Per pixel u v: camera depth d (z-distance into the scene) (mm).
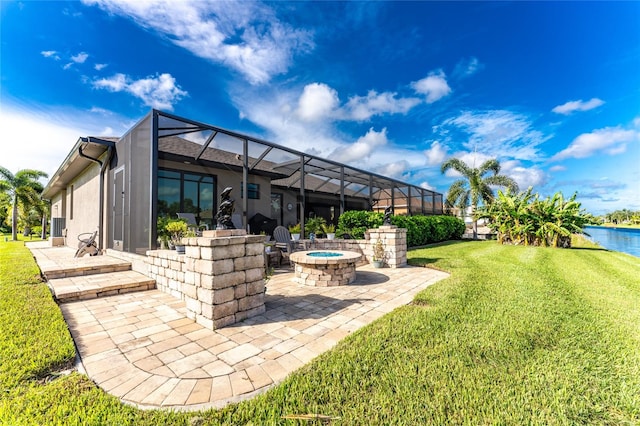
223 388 2529
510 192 18641
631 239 25281
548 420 2127
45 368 2748
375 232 9406
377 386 2498
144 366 2891
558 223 15047
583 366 2838
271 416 2156
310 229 11953
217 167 12375
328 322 4098
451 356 3002
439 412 2193
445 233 18250
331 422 2094
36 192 23984
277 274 7883
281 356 3104
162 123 7223
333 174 14867
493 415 2162
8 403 2236
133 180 7598
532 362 2898
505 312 4371
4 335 3338
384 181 16500
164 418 2139
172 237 6812
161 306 4836
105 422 2092
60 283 5789
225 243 3979
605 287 6027
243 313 4203
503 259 10102
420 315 4207
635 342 3359
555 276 7125
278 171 14234
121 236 8398
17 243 18094
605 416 2178
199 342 3439
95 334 3666
